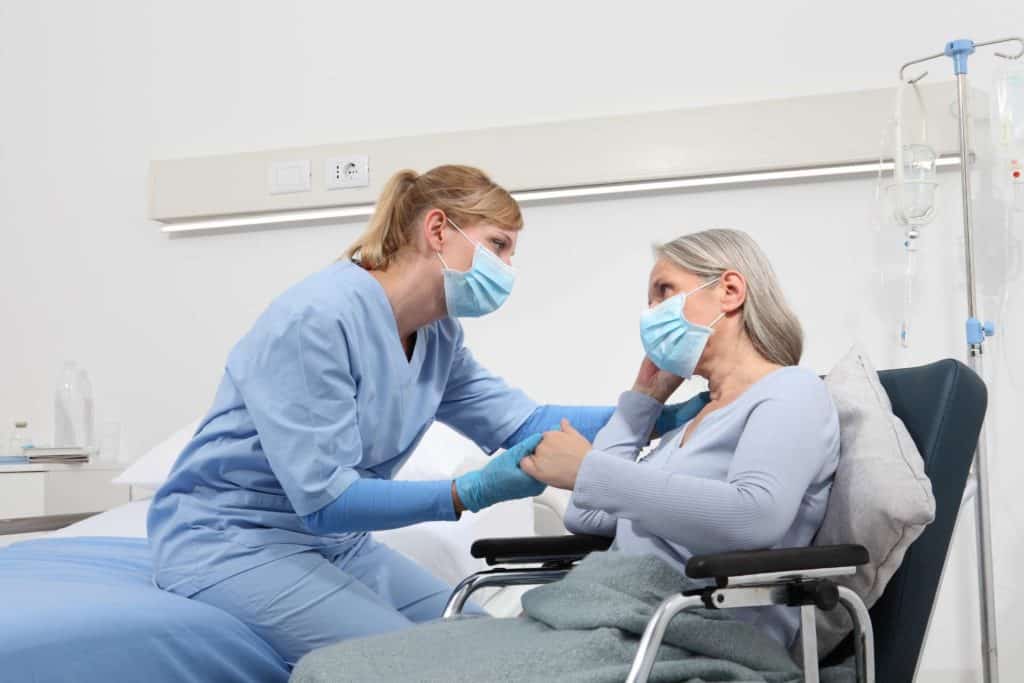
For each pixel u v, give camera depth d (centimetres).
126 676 143
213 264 332
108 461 334
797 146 282
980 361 253
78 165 344
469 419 209
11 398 345
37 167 347
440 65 316
